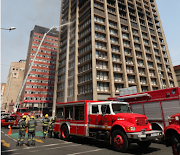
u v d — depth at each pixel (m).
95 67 29.45
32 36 67.69
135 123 6.31
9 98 75.69
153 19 49.16
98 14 34.72
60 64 46.50
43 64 65.19
